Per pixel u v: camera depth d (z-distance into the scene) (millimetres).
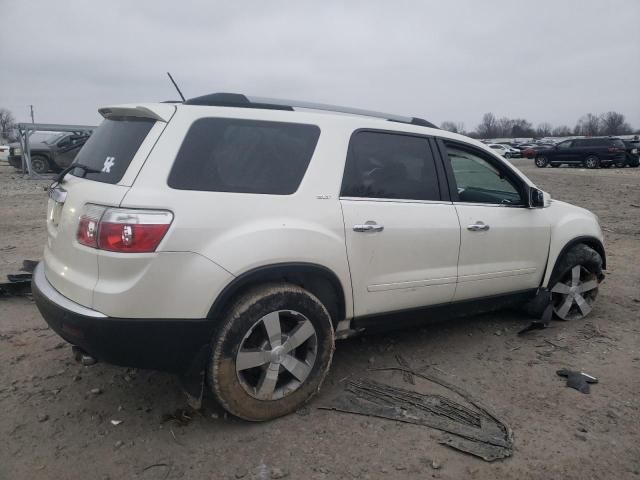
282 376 3189
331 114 3471
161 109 2949
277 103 3369
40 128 18938
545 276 4613
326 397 3402
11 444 2865
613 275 6586
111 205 2695
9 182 17562
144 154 2805
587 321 4922
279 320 3031
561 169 29234
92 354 2816
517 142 66938
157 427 3051
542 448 2910
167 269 2695
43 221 9984
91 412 3195
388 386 3578
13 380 3568
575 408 3332
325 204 3227
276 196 3062
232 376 2912
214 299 2799
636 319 4988
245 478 2639
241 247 2854
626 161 29734
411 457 2818
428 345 4289
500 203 4285
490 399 3432
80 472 2656
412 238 3596
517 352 4195
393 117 3965
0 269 6297
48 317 2947
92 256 2727
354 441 2943
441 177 3898
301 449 2869
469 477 2680
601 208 12859
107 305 2668
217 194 2875
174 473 2666
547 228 4508
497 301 4340
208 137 2959
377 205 3465
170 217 2711
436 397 3434
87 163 3211
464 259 3936
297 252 3035
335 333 3477
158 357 2795
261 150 3115
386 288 3529
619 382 3695
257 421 3078
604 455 2859
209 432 3012
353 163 3447
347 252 3285
